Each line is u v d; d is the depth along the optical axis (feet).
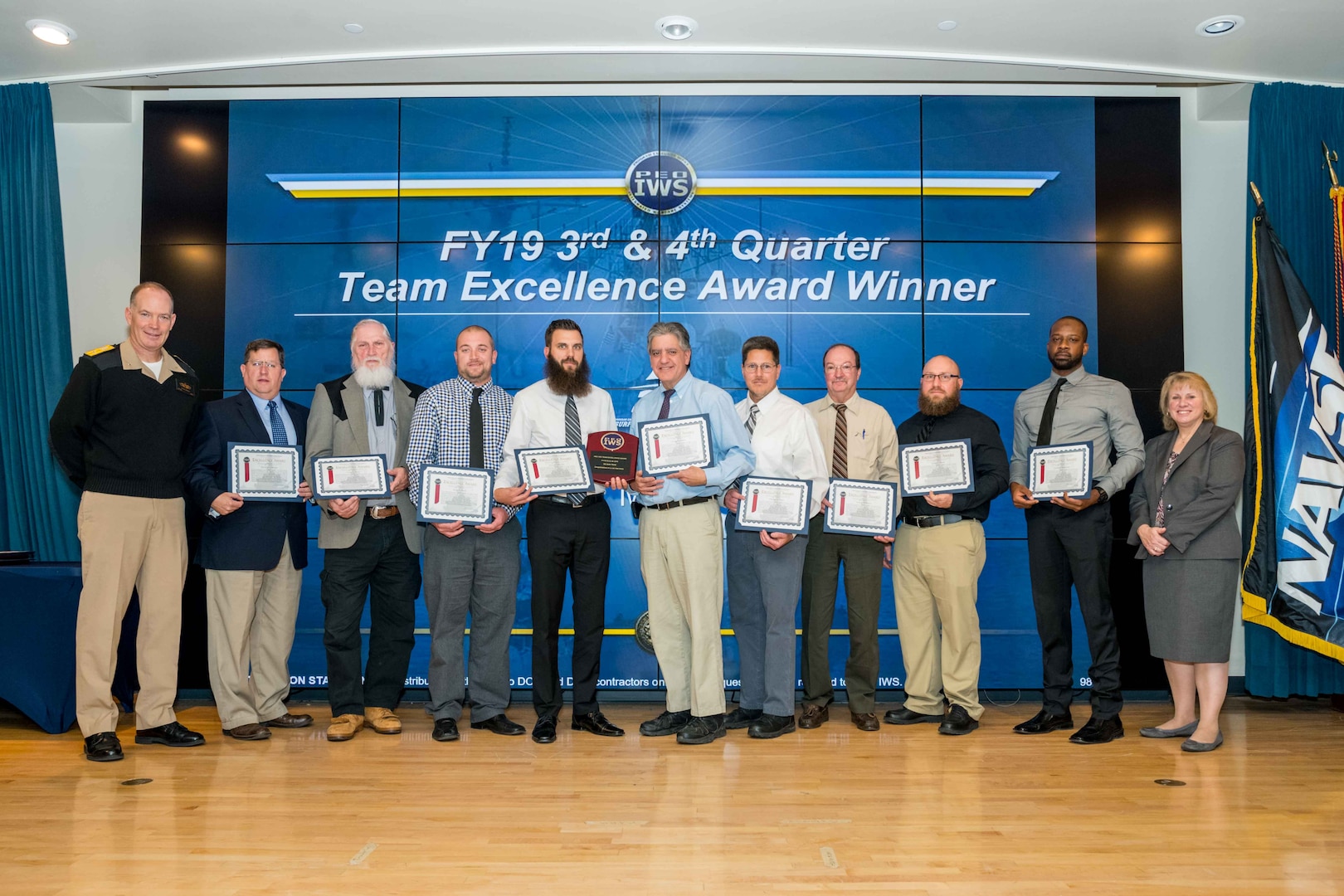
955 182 16.26
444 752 11.64
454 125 16.40
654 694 15.89
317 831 8.59
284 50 14.99
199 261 16.30
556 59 15.38
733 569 12.80
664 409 12.48
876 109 16.33
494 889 7.21
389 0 13.47
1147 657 15.76
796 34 14.55
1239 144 16.75
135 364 11.74
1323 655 14.69
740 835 8.47
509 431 12.57
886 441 13.50
